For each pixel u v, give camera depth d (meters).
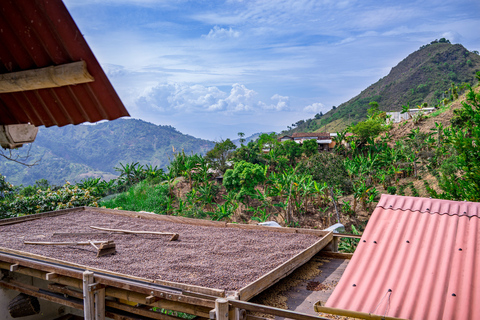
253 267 5.22
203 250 6.21
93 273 4.67
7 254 6.02
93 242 6.50
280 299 4.83
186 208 31.23
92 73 1.58
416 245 4.29
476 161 13.82
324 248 6.82
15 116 1.96
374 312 3.46
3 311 6.38
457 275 3.75
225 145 53.22
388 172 43.47
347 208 36.47
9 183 15.68
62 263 5.52
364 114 199.38
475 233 4.31
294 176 34.66
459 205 4.86
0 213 13.80
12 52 1.58
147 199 28.91
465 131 38.91
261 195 35.00
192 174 39.03
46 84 1.62
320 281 5.45
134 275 4.89
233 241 6.72
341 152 56.38
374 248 4.38
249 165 38.84
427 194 37.97
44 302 7.03
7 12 1.45
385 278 3.88
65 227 8.38
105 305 4.97
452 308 3.38
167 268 5.23
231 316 3.73
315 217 36.53
